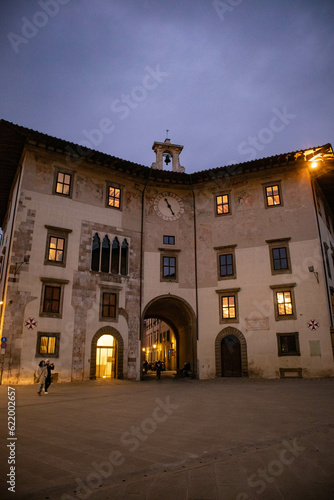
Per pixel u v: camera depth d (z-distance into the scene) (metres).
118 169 30.64
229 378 28.06
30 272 24.89
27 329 23.89
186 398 16.72
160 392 19.66
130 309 28.97
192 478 6.02
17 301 23.98
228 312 29.72
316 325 26.67
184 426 10.08
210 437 8.70
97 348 27.16
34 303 24.58
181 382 26.75
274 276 28.84
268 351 27.66
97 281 27.72
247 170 31.53
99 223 29.00
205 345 29.77
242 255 30.33
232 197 31.98
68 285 26.30
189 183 33.19
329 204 36.25
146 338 72.75
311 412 11.86
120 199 30.70
